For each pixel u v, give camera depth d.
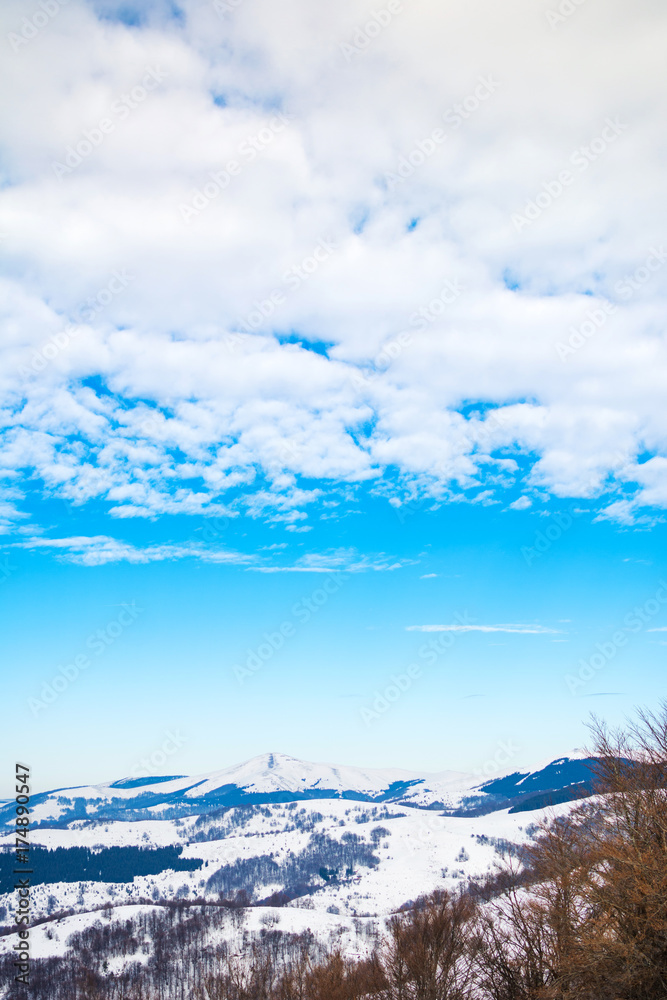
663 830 28.28
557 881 31.09
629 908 27.53
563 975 29.12
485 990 34.75
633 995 26.45
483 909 37.00
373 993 43.12
